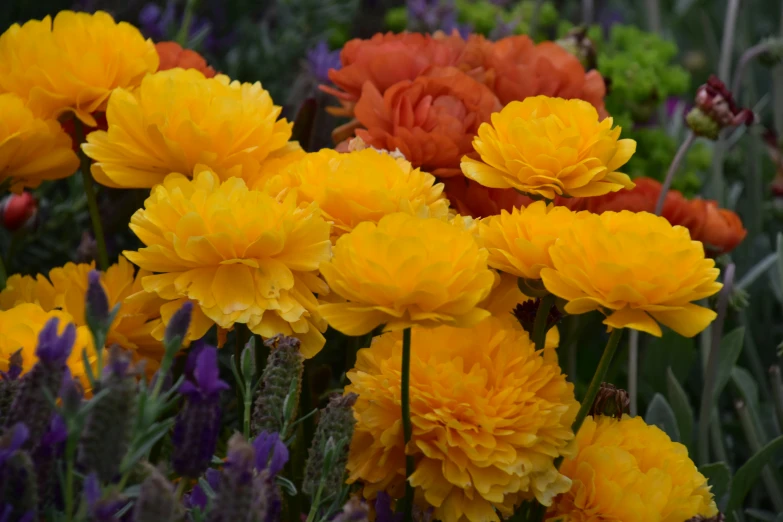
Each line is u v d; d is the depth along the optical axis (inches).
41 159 36.0
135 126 34.5
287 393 30.8
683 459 33.8
